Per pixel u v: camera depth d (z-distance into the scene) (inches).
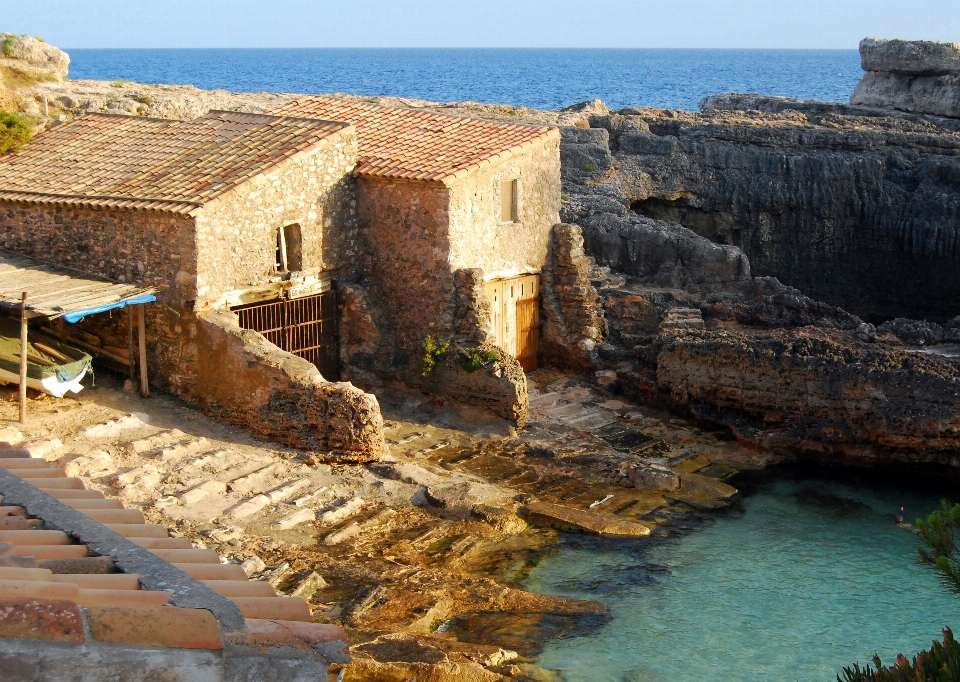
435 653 670.5
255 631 315.3
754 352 1082.7
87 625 291.0
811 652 735.7
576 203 1560.0
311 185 1093.1
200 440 968.3
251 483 906.1
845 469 1067.9
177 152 1109.1
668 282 1392.7
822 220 1755.7
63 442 918.4
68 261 1061.1
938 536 565.9
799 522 947.3
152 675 295.9
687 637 748.0
